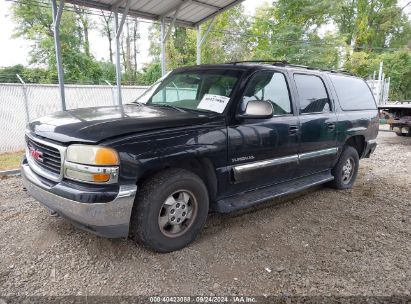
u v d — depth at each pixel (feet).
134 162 8.83
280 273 9.42
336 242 11.44
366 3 119.55
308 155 14.20
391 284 9.09
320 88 15.39
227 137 10.88
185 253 10.19
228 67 12.83
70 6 76.69
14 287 8.36
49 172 9.51
